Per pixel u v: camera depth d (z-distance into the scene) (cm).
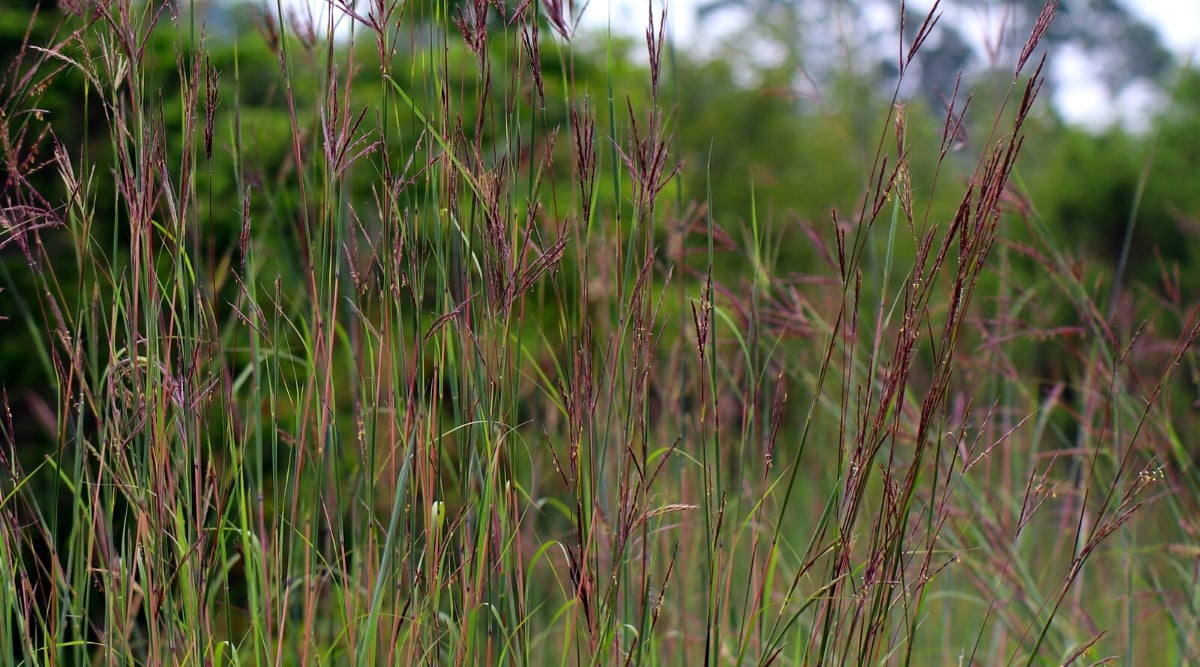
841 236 323
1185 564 396
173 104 514
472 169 330
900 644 343
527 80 348
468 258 332
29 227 338
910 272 323
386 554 329
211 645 335
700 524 368
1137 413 396
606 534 351
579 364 332
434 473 333
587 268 327
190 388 333
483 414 333
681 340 368
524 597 338
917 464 324
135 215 332
